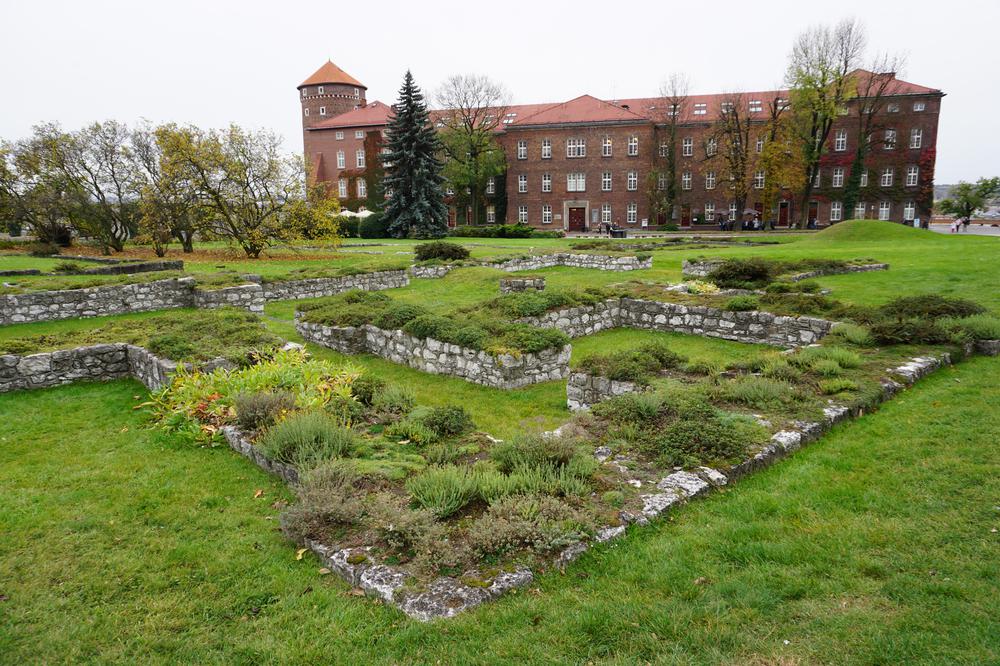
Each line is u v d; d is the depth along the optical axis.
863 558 4.46
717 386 8.19
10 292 17.33
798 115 57.88
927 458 6.15
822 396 7.85
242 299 19.47
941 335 10.23
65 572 4.79
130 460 7.20
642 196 66.88
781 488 5.68
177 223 33.84
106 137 39.19
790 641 3.63
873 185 64.81
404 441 6.91
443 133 66.00
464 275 24.61
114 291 18.50
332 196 33.78
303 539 5.00
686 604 4.00
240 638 3.94
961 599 3.95
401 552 4.64
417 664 3.58
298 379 9.19
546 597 4.13
